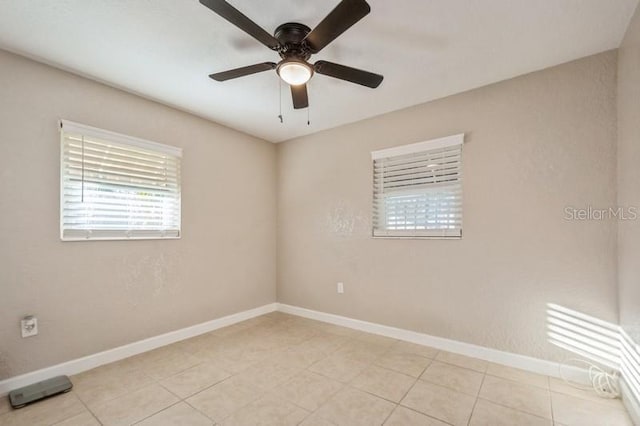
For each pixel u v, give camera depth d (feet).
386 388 6.82
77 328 7.61
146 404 6.21
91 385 6.93
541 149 7.59
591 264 6.97
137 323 8.73
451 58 7.12
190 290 10.09
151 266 9.10
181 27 6.03
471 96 8.63
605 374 6.68
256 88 8.52
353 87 8.48
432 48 6.74
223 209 11.26
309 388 6.82
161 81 8.12
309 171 12.39
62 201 7.47
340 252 11.37
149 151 9.13
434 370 7.66
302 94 6.95
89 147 7.93
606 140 6.84
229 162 11.54
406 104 9.61
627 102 6.10
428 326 9.26
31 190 7.00
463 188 8.69
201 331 10.32
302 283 12.51
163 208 9.48
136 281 8.75
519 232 7.84
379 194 10.50
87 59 7.09
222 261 11.15
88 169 7.90
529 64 7.38
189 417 5.80
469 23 5.91
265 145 13.10
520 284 7.81
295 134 12.50
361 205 10.85
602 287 6.83
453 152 8.94
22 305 6.83
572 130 7.22
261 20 5.86
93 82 8.02
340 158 11.46
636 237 5.65
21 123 6.89
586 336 6.97
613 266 6.73
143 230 8.95
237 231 11.76
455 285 8.80
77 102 7.72
